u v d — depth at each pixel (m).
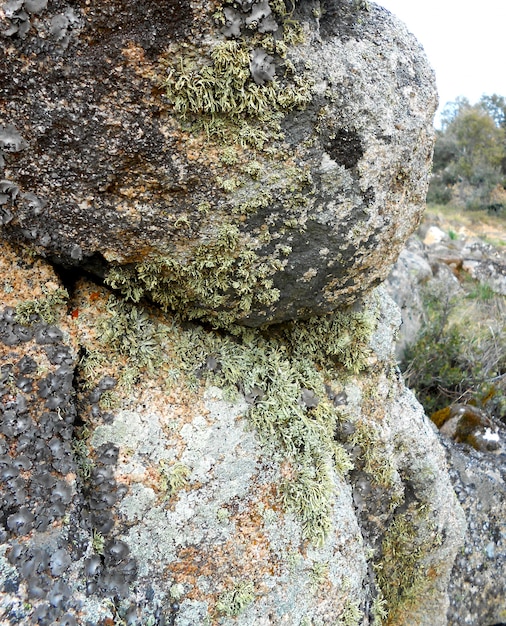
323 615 1.58
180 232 1.38
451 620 2.59
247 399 1.64
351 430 1.96
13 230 1.37
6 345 1.34
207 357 1.64
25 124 1.20
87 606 1.21
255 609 1.48
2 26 1.08
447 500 2.36
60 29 1.10
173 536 1.45
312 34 1.29
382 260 1.72
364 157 1.41
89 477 1.42
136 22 1.11
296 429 1.66
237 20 1.14
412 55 1.56
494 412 4.32
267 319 1.69
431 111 1.60
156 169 1.28
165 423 1.51
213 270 1.47
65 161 1.25
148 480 1.45
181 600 1.42
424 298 5.84
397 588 2.32
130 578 1.38
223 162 1.29
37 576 1.18
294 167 1.34
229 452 1.56
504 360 4.94
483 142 24.80
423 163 1.64
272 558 1.53
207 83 1.18
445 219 17.94
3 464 1.24
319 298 1.68
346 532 1.70
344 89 1.32
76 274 1.56
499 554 2.87
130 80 1.16
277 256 1.49
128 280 1.50
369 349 2.04
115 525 1.41
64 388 1.37
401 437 2.20
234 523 1.52
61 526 1.27
